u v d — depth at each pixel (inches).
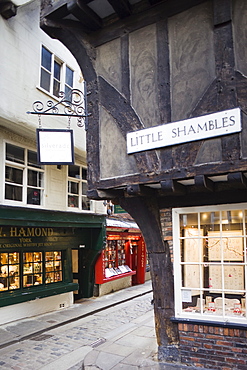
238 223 199.8
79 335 302.2
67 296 412.8
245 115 169.0
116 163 206.1
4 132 322.0
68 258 417.4
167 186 184.9
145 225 219.5
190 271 210.8
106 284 496.7
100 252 465.4
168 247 217.2
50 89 369.1
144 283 615.5
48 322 338.6
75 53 229.1
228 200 199.3
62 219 370.3
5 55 302.7
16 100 311.1
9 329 312.3
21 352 259.6
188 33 190.5
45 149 245.6
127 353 231.3
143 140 196.5
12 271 344.8
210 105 178.7
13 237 342.6
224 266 201.6
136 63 206.8
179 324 207.6
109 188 208.7
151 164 192.9
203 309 204.7
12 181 333.1
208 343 198.1
